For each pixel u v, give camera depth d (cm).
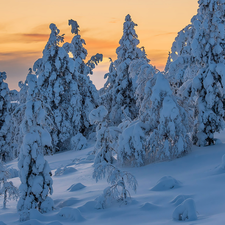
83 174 1766
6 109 3850
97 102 3688
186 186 1041
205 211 743
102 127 1884
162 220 729
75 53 3922
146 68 1820
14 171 2288
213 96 1781
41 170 1113
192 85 1825
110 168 1059
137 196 1022
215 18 1783
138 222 750
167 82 1706
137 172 1562
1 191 1270
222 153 1536
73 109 3288
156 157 1648
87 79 3688
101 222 802
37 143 1142
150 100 1750
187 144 1670
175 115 1627
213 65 1792
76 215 873
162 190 1072
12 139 4012
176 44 2983
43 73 3228
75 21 3997
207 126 1806
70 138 3256
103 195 975
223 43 1811
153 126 1728
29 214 949
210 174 1183
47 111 1210
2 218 1045
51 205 1075
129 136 1706
